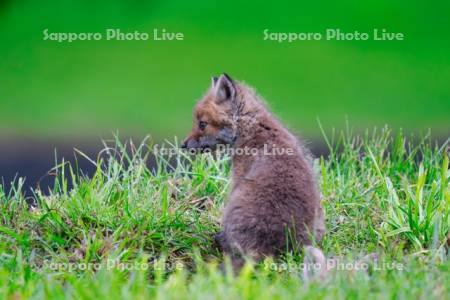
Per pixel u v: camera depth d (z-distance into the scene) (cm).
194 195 1391
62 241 1209
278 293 946
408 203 1254
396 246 1189
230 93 1288
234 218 1195
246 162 1259
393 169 1452
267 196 1187
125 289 970
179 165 1441
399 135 1495
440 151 1459
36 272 1098
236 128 1279
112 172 1438
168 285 987
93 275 1119
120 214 1281
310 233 1183
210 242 1243
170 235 1246
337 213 1328
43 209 1284
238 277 1062
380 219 1304
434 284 990
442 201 1249
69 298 970
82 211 1268
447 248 1187
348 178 1442
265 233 1174
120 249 1152
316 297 942
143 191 1352
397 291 964
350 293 951
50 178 2130
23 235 1204
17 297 955
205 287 970
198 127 1320
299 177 1205
